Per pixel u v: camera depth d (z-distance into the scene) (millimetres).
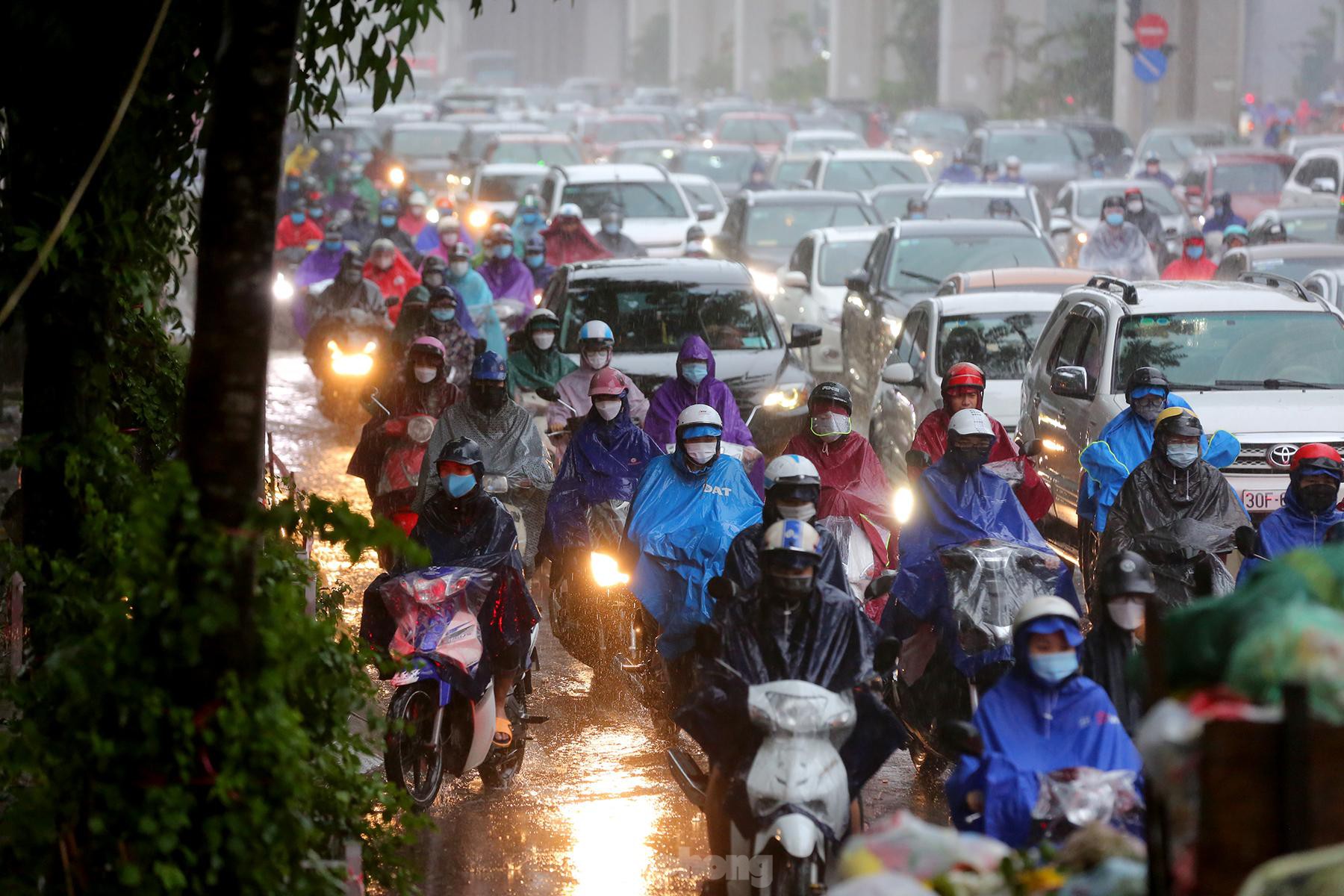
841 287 68250
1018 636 20453
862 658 21703
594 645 32906
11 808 18078
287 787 17406
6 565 24062
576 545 32656
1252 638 14992
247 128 16781
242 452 17031
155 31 20188
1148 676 16016
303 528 18422
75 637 19922
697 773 23812
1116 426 34188
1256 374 39656
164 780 17297
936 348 48062
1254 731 14109
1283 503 32719
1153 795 15242
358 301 62562
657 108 199750
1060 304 44344
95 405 24547
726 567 27109
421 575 26328
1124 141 136875
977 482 28016
